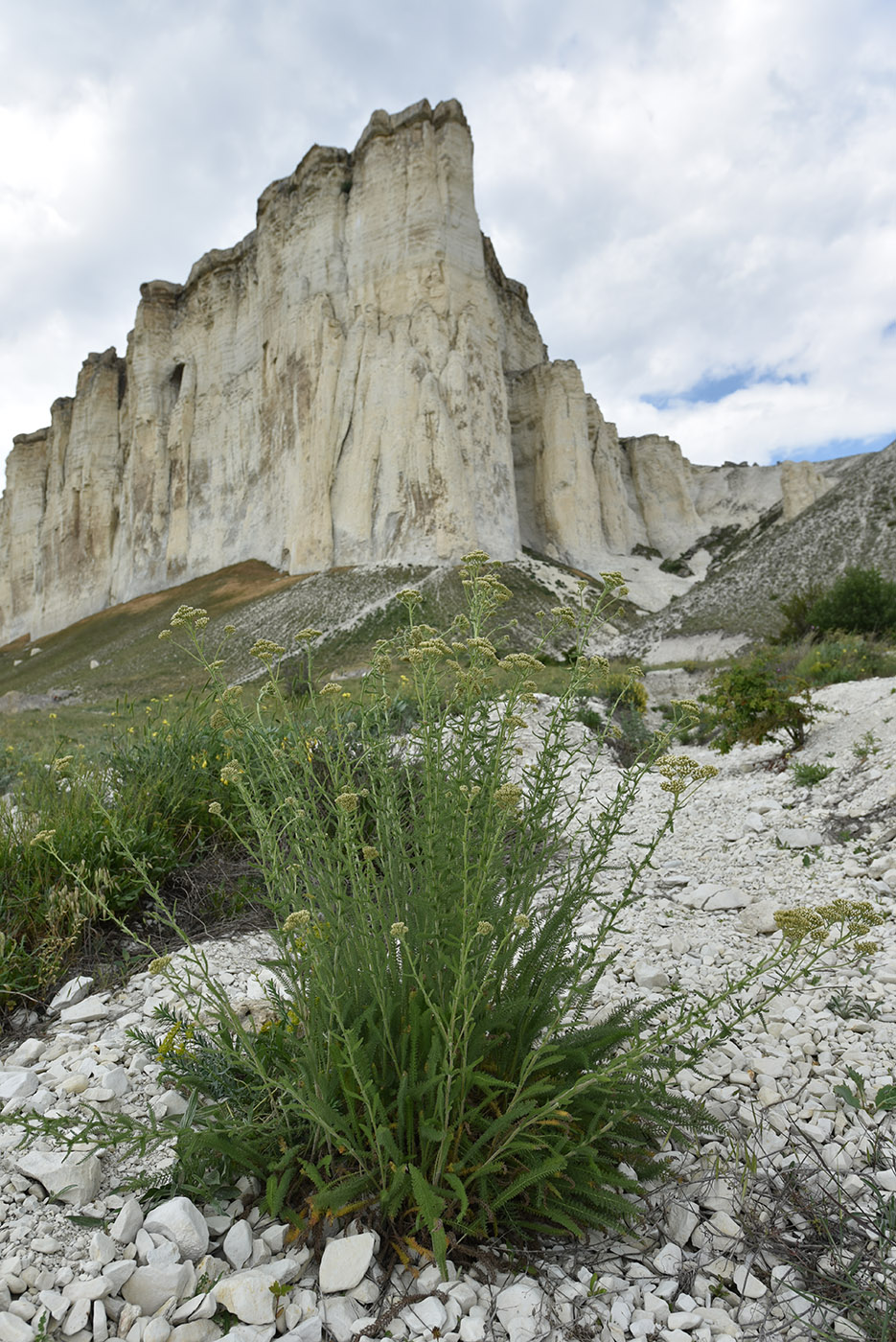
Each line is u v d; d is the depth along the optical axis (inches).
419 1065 92.0
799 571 1797.5
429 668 109.6
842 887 198.4
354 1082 89.4
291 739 135.3
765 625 1576.0
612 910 109.1
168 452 3378.4
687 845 247.8
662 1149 103.9
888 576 1533.0
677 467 4333.2
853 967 153.8
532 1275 84.8
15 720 806.5
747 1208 94.8
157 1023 133.6
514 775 261.7
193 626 113.8
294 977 98.7
